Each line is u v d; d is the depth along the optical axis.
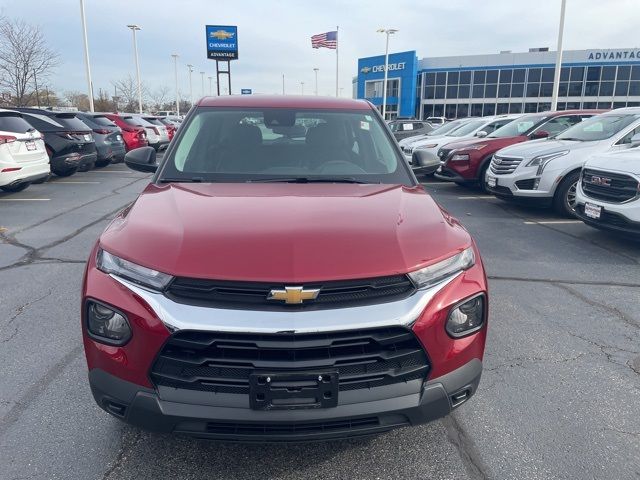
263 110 3.71
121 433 2.62
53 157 11.92
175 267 2.01
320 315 1.92
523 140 10.12
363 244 2.14
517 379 3.20
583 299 4.56
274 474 2.34
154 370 2.01
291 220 2.33
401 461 2.44
